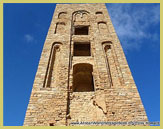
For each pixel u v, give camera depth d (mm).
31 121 13367
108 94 15492
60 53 20078
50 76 17438
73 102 15164
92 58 19594
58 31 23969
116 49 20469
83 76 22172
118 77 17219
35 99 14867
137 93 15547
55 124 13344
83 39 22531
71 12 28219
